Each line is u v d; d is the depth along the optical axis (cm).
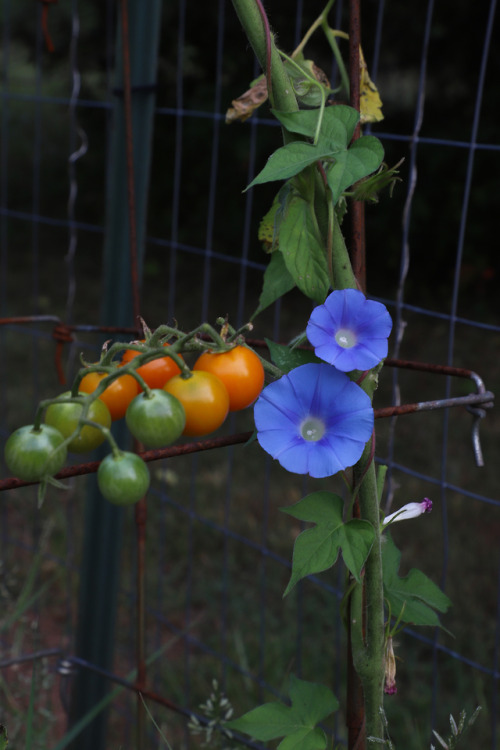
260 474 216
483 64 89
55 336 90
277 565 174
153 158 425
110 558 103
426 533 184
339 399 59
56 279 390
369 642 66
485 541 182
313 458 58
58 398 54
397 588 70
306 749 66
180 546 179
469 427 248
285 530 187
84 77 454
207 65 397
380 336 59
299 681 69
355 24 64
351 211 64
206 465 218
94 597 104
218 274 403
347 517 64
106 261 99
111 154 97
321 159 59
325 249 62
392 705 130
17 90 578
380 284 385
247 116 72
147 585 167
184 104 406
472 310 358
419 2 330
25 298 361
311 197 61
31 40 448
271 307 353
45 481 53
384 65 349
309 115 59
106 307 99
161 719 124
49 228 469
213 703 99
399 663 141
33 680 82
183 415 55
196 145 407
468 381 279
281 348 63
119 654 150
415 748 117
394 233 373
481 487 210
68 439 54
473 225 358
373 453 63
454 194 355
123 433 98
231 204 409
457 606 157
